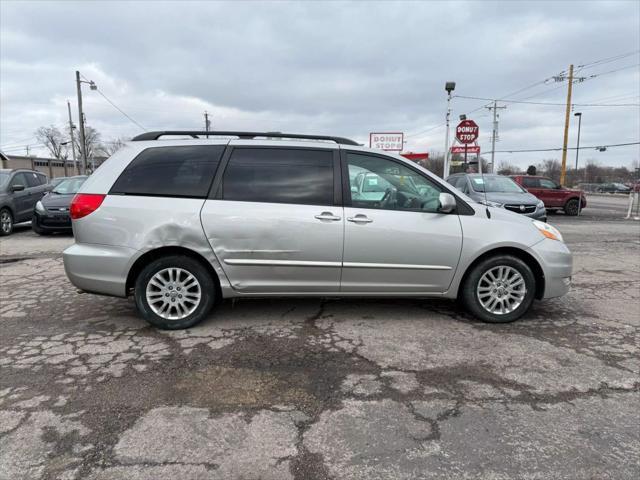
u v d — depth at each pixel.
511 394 3.07
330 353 3.71
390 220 4.21
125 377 3.27
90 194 4.10
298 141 4.34
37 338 4.00
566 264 4.51
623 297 5.53
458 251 4.30
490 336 4.12
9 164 51.34
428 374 3.36
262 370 3.40
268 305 4.91
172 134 4.34
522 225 4.46
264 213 4.09
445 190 4.39
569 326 4.43
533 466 2.34
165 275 4.18
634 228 13.67
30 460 2.34
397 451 2.45
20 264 7.32
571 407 2.91
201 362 3.53
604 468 2.33
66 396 2.99
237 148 4.23
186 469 2.29
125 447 2.46
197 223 4.04
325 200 4.19
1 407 2.85
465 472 2.29
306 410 2.85
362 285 4.29
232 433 2.60
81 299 5.22
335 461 2.37
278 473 2.27
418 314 4.70
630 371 3.44
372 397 3.02
